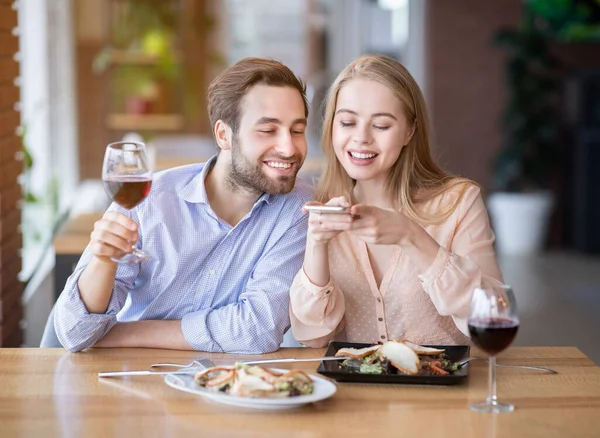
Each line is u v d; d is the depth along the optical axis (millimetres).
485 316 1953
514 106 8555
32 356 2406
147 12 9453
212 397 2020
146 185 2232
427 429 1883
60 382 2184
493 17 8867
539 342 5781
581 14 8500
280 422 1919
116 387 2145
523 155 8594
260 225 2625
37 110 6680
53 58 8008
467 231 2676
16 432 1861
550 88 8516
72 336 2418
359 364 2262
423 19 9141
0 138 3465
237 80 2439
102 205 6520
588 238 8617
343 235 2670
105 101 9547
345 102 2568
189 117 9836
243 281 2643
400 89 2553
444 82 8984
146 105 9547
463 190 2717
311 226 2350
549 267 8125
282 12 10805
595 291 7230
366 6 10641
